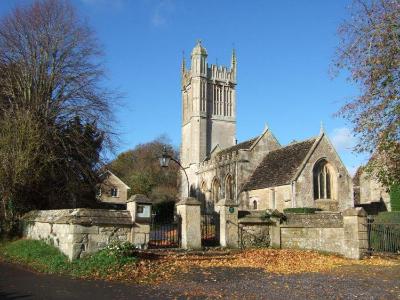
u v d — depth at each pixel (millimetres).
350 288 11609
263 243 20266
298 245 20469
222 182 48031
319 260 17203
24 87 26484
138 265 14312
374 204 39812
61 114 26797
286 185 35812
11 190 21391
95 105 28172
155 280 12602
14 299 9883
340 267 15773
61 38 28281
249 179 43062
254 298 10359
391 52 12586
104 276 12953
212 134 70875
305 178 35750
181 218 18703
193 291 11094
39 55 27594
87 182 27359
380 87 12867
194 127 69000
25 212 22391
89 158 27281
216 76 72062
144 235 16469
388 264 16625
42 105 26188
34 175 22422
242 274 13844
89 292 10820
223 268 15023
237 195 43188
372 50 12898
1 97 25594
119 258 14211
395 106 12586
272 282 12445
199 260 16406
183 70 76125
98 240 15336
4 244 20078
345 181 37344
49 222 17062
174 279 12820
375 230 19672
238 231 19734
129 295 10539
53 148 24578
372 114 12969
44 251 16234
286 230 20625
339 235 18969
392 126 12562
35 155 22000
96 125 27766
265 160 43594
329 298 10383
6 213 21766
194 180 63781
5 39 27266
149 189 72812
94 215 15406
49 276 13047
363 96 13141
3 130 21781
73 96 27828
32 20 27844
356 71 13164
